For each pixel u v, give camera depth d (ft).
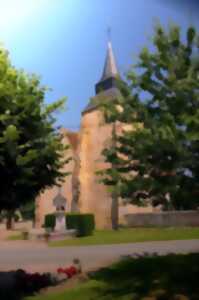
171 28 23.90
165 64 23.47
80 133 127.95
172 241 68.39
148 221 97.60
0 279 37.11
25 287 32.58
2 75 30.86
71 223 96.37
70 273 36.81
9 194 31.94
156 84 23.67
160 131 21.54
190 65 23.45
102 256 53.42
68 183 130.11
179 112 22.45
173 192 22.81
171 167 22.57
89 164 122.31
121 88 25.30
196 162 22.35
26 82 32.73
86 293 29.14
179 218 91.35
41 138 32.99
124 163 25.72
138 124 24.72
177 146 21.53
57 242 83.51
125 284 30.14
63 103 34.86
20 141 31.91
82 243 77.36
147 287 28.09
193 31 23.56
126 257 44.96
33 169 32.50
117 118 25.52
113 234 87.45
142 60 24.14
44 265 48.32
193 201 22.84
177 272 30.91
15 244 84.79
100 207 115.55
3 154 29.43
